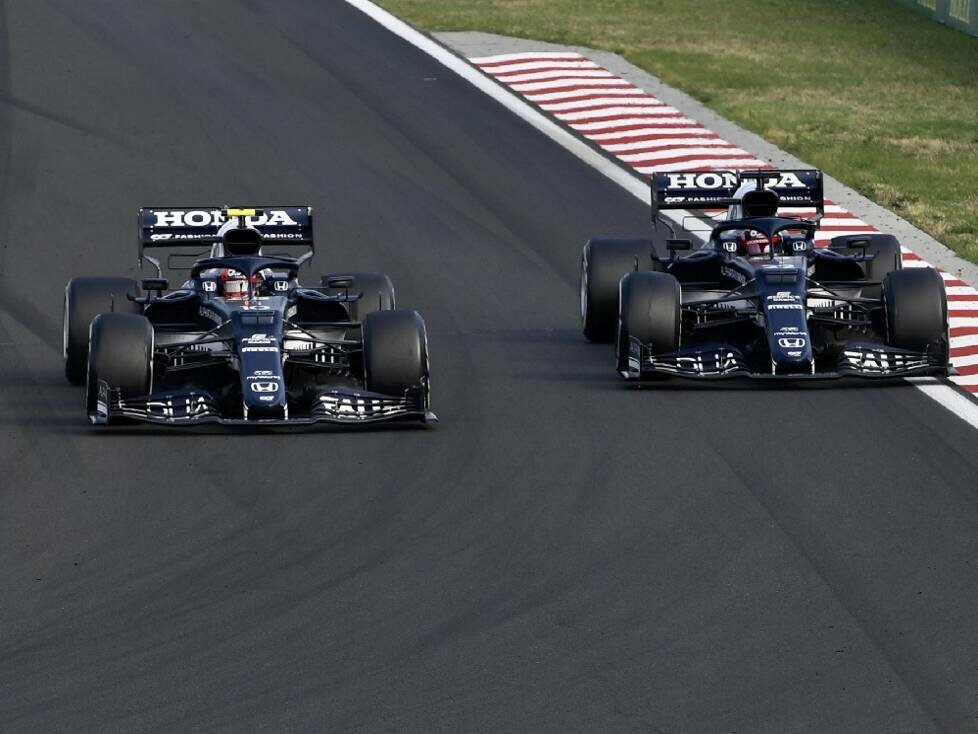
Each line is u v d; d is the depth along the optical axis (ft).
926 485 160.25
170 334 190.08
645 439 173.99
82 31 379.35
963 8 458.91
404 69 366.84
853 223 283.79
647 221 280.72
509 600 133.49
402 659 123.24
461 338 218.18
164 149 307.17
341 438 172.55
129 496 155.12
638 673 121.19
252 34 386.52
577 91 357.41
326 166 302.66
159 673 120.88
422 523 149.48
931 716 114.83
